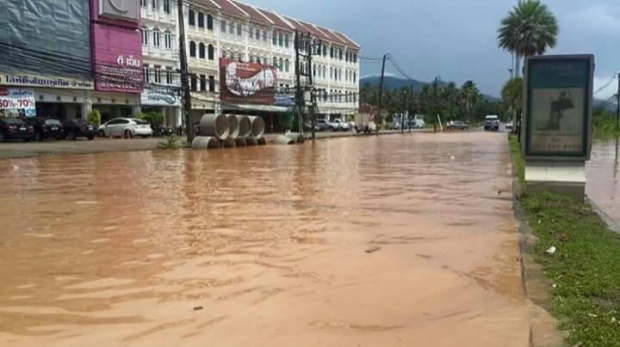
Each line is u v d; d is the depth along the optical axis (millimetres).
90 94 42375
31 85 38000
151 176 15188
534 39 45688
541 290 4570
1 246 6688
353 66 85562
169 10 49281
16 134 32219
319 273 5469
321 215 8781
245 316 4309
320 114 75562
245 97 57312
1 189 12289
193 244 6758
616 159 20000
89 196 11094
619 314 3861
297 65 44875
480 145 33812
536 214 8219
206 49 54375
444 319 4203
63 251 6426
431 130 81125
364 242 6828
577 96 9492
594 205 9430
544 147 9727
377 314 4328
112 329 4082
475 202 10055
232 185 12938
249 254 6238
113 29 43625
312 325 4113
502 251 6285
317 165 18922
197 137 29891
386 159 21859
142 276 5406
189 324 4156
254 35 61781
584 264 5215
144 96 46906
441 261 5895
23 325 4184
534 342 3506
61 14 39906
